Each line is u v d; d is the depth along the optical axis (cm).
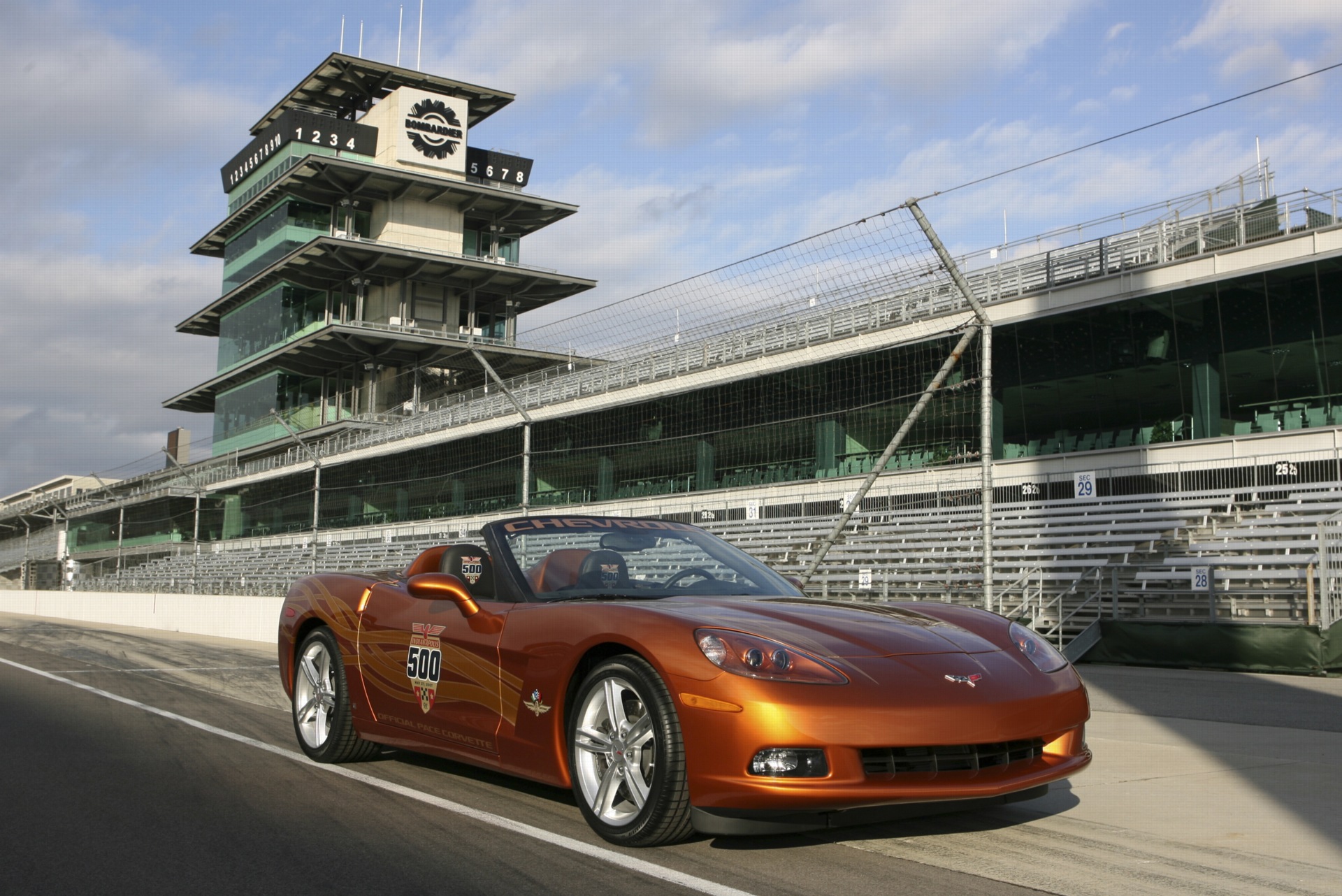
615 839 391
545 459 3166
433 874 362
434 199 6266
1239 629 1116
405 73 6384
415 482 3759
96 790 521
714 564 514
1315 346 2016
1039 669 407
